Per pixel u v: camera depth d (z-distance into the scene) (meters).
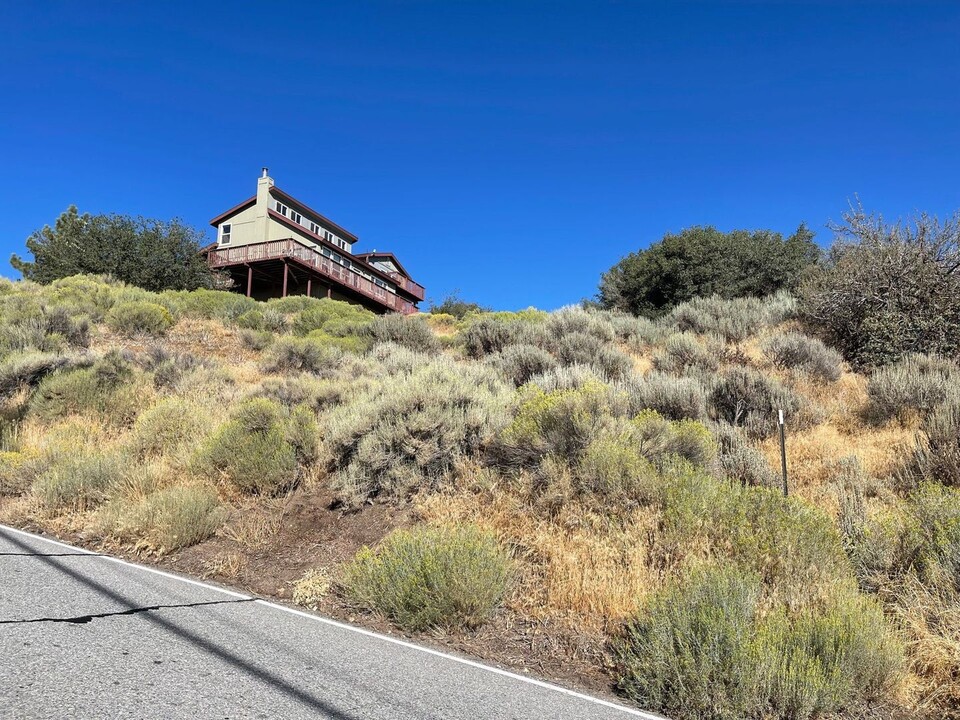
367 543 5.71
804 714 3.16
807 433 7.49
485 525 5.41
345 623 4.35
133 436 8.63
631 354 13.01
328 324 17.84
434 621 4.29
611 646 4.00
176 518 5.90
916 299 11.10
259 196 39.88
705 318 14.76
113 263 27.06
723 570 4.15
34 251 35.50
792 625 3.78
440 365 9.77
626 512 5.21
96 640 3.54
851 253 13.24
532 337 13.13
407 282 54.22
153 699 2.88
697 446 6.18
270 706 2.92
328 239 46.66
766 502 4.98
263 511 6.52
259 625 4.08
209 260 34.62
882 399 7.70
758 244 21.47
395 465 6.55
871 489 5.80
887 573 4.42
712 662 3.33
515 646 4.07
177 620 4.01
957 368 8.73
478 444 6.71
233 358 14.86
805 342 10.68
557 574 4.69
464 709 3.09
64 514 6.65
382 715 2.94
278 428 7.40
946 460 5.73
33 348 12.66
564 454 6.00
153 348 13.28
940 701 3.36
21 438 8.94
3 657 3.19
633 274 22.03
